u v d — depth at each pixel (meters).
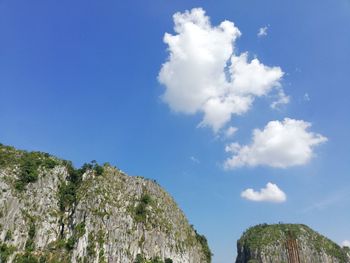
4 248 199.75
